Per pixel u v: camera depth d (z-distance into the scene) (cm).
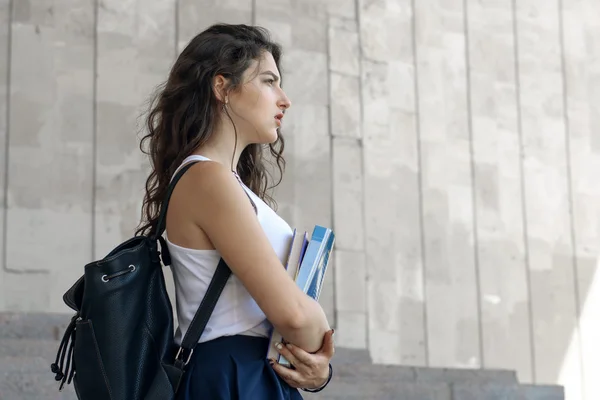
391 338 980
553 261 1088
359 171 998
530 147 1102
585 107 1144
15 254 817
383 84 1031
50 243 833
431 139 1047
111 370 240
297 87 980
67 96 862
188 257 252
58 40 867
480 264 1046
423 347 998
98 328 242
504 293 1053
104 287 243
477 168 1066
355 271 974
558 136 1121
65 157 852
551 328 1071
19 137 837
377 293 982
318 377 251
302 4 999
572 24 1157
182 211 252
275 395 248
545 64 1132
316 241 262
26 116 842
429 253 1020
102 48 884
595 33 1168
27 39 855
